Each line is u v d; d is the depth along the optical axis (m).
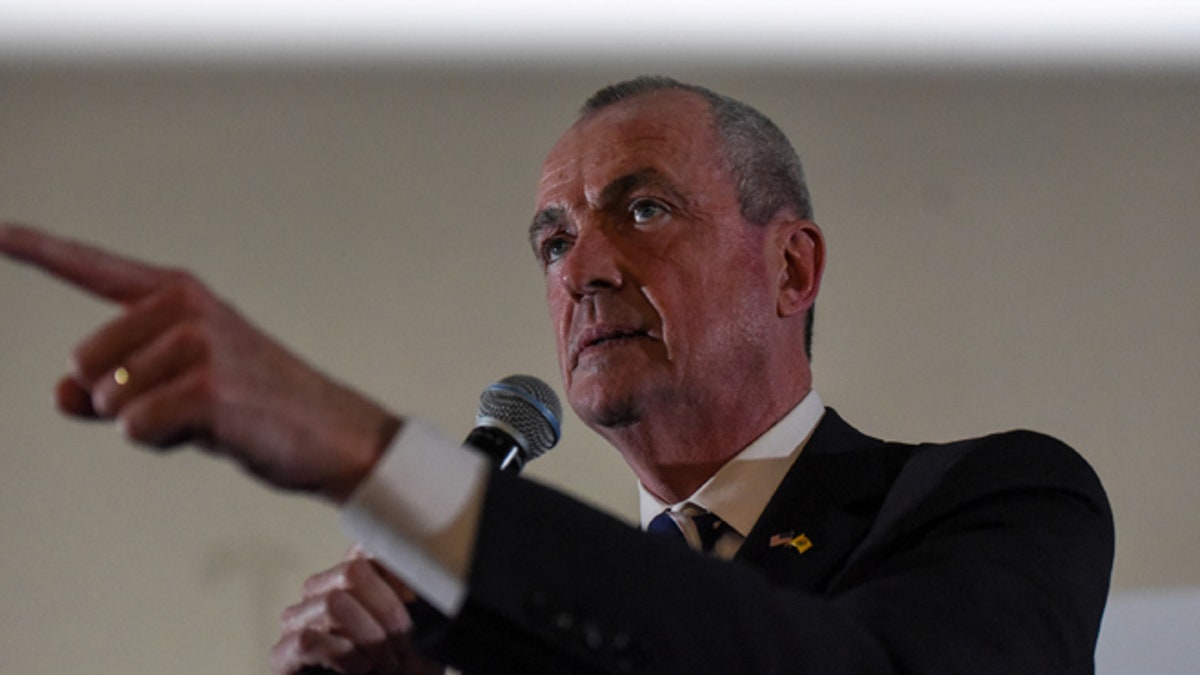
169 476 8.56
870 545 3.47
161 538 8.49
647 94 4.56
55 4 8.82
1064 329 8.13
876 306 8.23
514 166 8.78
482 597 2.32
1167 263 8.12
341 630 3.37
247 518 8.52
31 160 8.79
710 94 4.62
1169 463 7.91
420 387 8.61
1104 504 3.57
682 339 4.17
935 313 8.20
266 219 8.79
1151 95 8.30
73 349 2.02
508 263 8.72
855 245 8.29
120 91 8.88
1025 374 8.11
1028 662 2.73
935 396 8.12
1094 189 8.25
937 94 8.42
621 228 4.30
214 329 2.09
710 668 2.35
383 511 2.32
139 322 2.04
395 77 8.86
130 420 1.98
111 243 8.74
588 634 2.33
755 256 4.41
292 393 2.19
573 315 4.27
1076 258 8.19
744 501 4.20
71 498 8.55
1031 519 3.27
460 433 8.55
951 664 2.60
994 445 3.57
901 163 8.38
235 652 8.38
